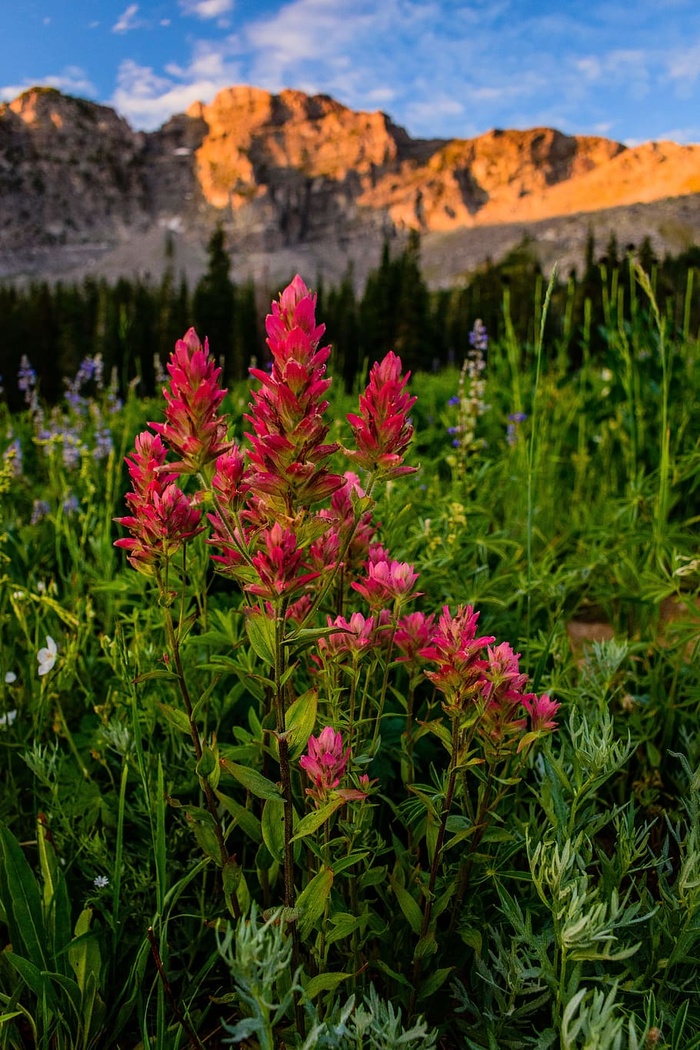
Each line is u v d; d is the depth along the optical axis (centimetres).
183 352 150
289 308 142
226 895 178
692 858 168
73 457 542
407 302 4144
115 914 197
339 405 656
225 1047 194
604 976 149
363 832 196
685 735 252
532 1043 155
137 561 175
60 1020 179
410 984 180
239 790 254
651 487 489
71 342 4653
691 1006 167
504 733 179
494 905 188
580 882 150
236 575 151
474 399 560
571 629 401
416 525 388
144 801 229
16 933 196
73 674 285
